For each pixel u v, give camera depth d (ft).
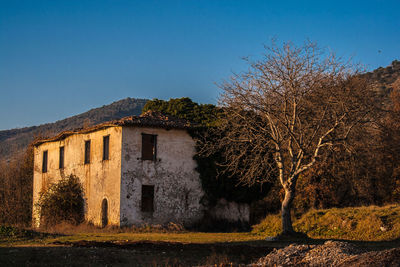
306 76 74.33
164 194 96.12
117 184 92.99
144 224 93.15
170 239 70.85
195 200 98.94
